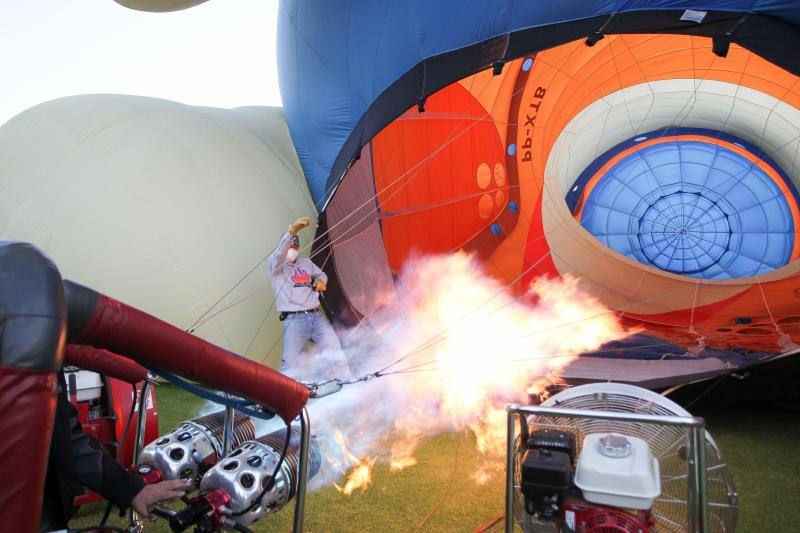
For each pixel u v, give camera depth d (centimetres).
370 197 602
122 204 566
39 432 116
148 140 596
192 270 561
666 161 788
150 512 181
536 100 646
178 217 568
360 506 335
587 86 665
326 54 524
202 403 539
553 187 698
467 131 630
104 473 176
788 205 745
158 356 155
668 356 533
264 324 583
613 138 781
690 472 186
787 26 389
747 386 460
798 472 363
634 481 182
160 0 417
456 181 648
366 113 510
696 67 649
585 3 412
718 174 773
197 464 226
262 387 173
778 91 638
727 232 780
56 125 614
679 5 400
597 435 205
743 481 352
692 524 186
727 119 726
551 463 193
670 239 796
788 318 582
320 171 612
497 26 433
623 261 694
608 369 509
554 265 714
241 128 674
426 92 458
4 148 640
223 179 603
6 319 115
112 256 556
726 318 634
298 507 187
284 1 553
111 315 148
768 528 296
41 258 125
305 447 189
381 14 468
